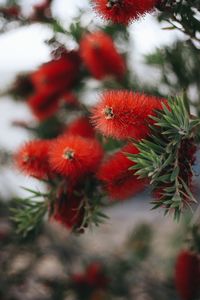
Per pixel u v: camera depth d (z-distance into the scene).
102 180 0.69
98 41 0.87
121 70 0.88
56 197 0.74
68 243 1.45
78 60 0.93
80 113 0.96
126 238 1.56
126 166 0.67
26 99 1.05
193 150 0.64
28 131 1.12
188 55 0.88
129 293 1.30
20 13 0.92
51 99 0.97
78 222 0.74
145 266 1.38
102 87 0.91
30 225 0.78
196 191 0.69
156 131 0.62
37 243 1.34
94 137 0.86
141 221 1.57
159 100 0.64
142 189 0.68
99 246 1.57
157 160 0.61
